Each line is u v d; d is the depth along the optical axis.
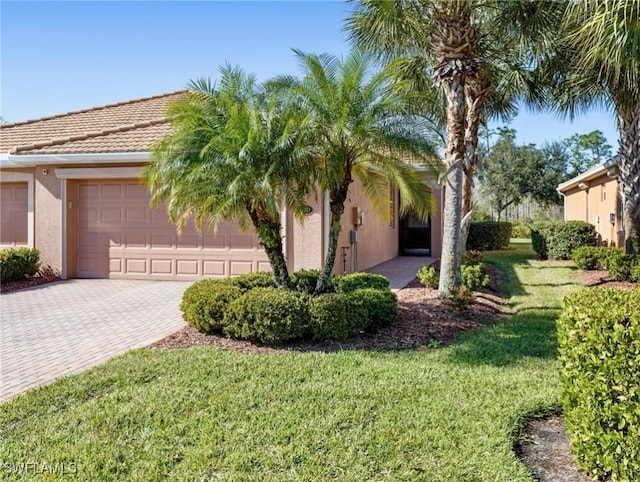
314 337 6.36
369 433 3.78
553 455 3.53
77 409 4.25
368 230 15.17
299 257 10.96
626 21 6.17
